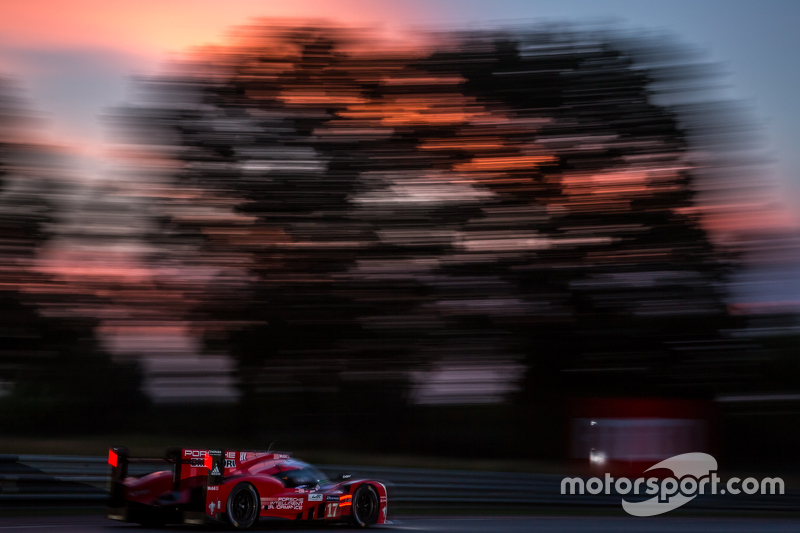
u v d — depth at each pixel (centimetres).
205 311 3053
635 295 2995
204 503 912
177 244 3175
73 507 1259
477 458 2559
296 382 2950
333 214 3192
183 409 2955
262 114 3372
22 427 2752
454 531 1108
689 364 2852
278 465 1039
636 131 3238
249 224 3228
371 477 1591
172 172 3303
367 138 3338
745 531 1238
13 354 2947
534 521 1404
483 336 2980
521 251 3122
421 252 3095
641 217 3092
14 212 3038
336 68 3441
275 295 3058
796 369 2802
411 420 2847
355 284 3066
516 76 3400
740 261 3009
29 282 3036
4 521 1065
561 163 3247
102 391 2923
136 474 1018
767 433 2631
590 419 2353
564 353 2920
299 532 1004
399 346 2962
